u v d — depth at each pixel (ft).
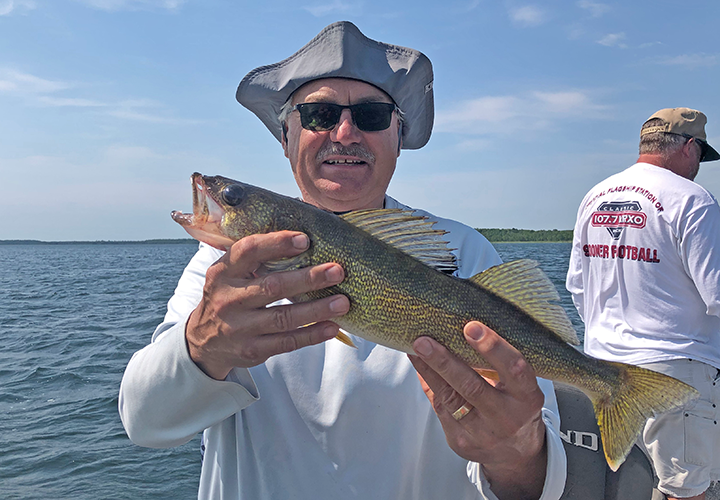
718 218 3.30
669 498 3.41
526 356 1.92
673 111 3.68
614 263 3.56
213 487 1.97
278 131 2.69
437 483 1.93
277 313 1.48
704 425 3.27
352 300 1.84
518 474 1.74
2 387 8.40
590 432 2.41
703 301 3.32
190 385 1.60
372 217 1.90
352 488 1.85
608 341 3.60
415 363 1.72
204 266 2.13
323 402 1.90
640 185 3.52
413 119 2.55
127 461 5.80
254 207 1.90
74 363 9.91
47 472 5.55
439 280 1.87
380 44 2.24
